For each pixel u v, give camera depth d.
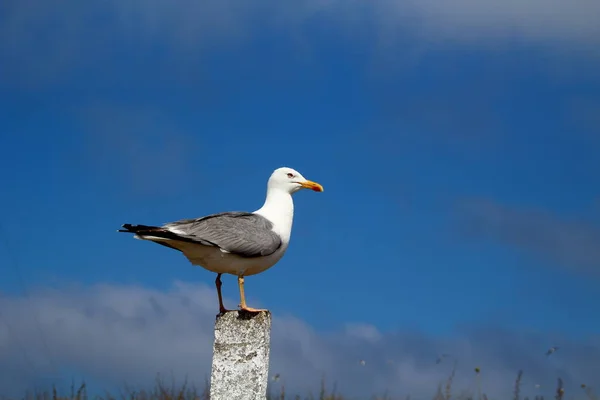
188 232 9.87
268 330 8.97
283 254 10.99
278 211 11.21
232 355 8.77
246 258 10.29
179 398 12.38
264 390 8.82
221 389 8.77
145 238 9.77
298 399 12.55
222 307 10.59
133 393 12.55
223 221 10.32
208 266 10.46
